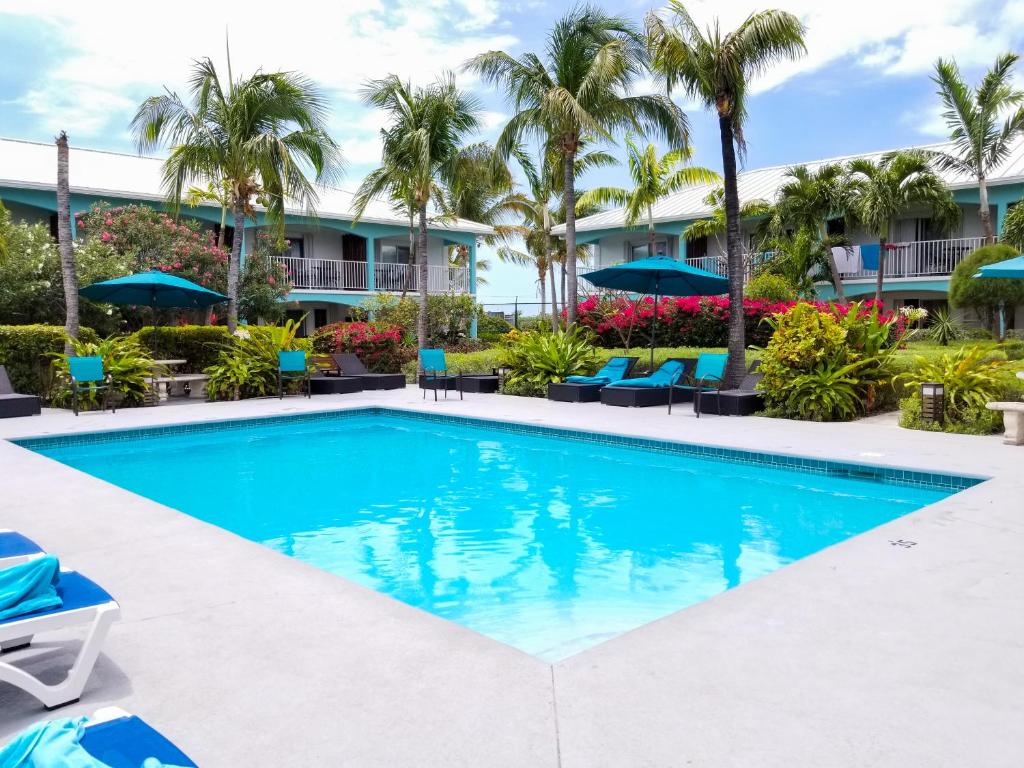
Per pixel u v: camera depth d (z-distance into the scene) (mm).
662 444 9102
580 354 14680
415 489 7516
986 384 9586
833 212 22359
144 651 3203
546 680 2891
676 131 15773
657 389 12672
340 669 3010
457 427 11555
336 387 15242
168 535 5078
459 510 6672
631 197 24734
